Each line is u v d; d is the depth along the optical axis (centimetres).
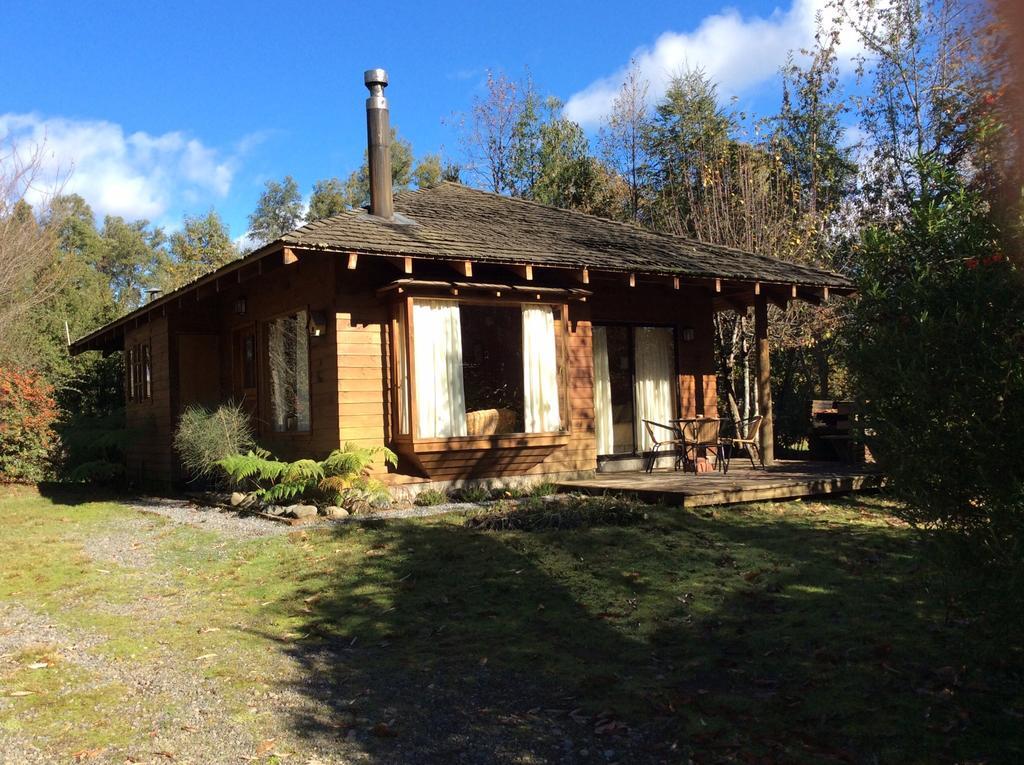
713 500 886
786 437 1981
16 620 600
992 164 362
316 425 1041
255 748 372
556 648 498
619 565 659
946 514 359
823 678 435
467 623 550
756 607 555
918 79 1912
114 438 1379
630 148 2752
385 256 930
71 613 614
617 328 1312
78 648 525
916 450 357
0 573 754
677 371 1363
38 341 2014
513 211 1406
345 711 414
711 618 538
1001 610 359
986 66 370
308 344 1061
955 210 368
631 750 367
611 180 2844
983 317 336
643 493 923
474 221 1231
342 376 989
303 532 826
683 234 2123
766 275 1250
